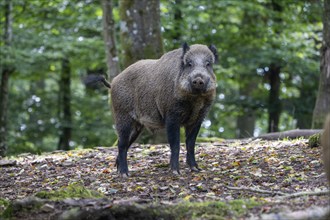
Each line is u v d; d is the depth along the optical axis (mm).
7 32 21188
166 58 9664
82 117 26734
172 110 9367
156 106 9688
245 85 24734
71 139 26531
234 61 22078
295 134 12922
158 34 15039
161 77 9539
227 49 22250
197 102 9328
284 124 29406
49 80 33688
